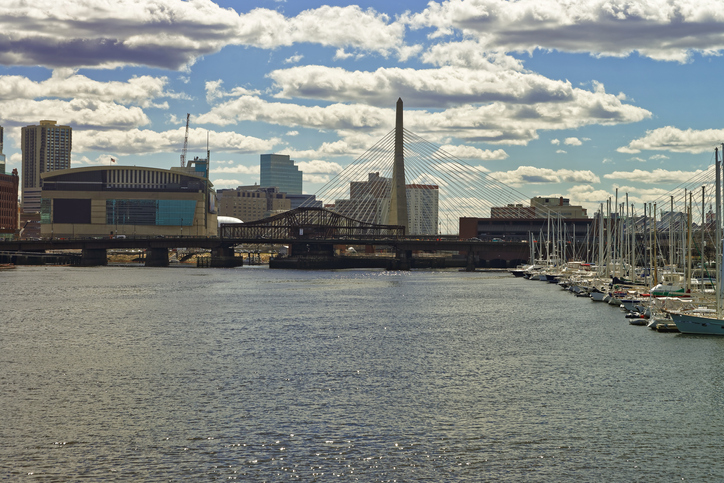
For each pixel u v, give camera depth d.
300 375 78.12
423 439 56.06
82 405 65.12
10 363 84.69
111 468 50.12
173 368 81.81
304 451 53.41
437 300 170.62
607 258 181.12
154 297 176.50
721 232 104.44
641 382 74.69
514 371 80.44
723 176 110.44
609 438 56.56
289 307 152.25
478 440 55.94
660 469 50.56
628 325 118.94
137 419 60.81
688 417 62.00
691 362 84.62
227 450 53.53
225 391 70.56
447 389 71.75
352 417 61.59
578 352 92.31
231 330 114.06
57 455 52.38
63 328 116.06
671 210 150.00
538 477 49.09
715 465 51.31
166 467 50.34
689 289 116.25
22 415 61.81
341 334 109.75
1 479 48.06
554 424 59.94
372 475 49.22
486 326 119.50
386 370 80.94
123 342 101.06
